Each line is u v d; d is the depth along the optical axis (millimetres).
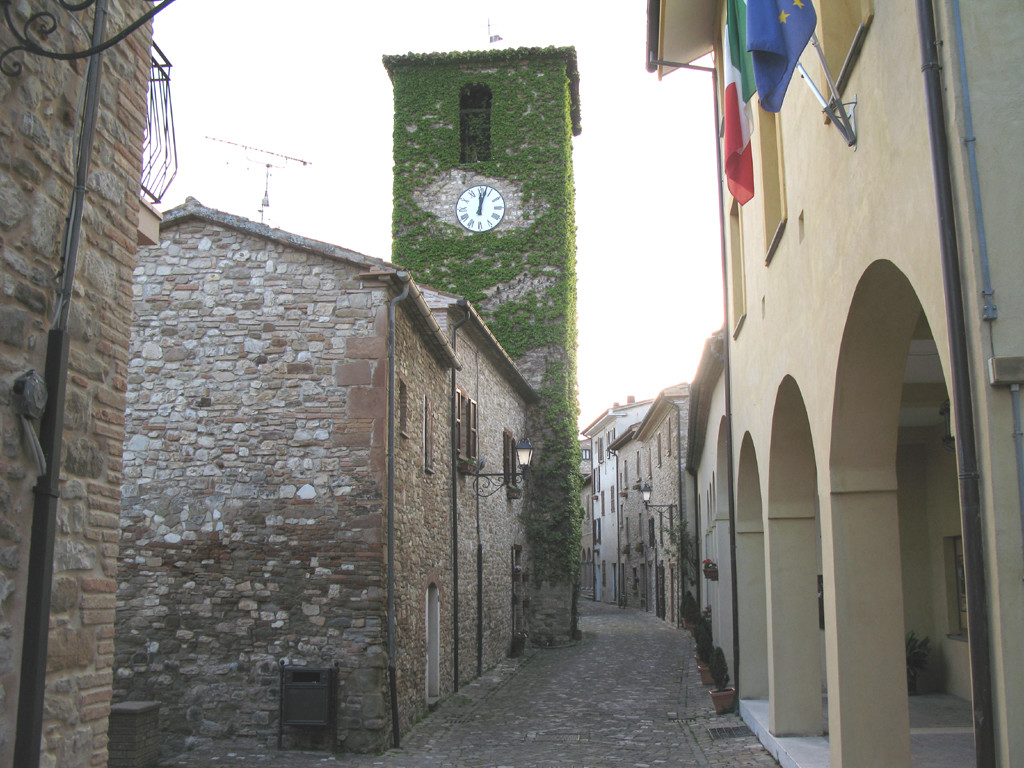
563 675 17812
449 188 26219
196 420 11547
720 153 12336
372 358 11461
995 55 3967
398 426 11961
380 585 10977
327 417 11391
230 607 11086
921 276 4371
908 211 4531
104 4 4695
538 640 23391
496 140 26422
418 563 12852
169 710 10922
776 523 9180
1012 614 3672
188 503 11367
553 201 25781
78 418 4754
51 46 4410
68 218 4527
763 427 9438
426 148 26547
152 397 11633
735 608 12023
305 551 11117
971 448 3859
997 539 3711
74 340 4746
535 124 26391
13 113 4129
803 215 7105
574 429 25078
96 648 4867
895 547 6266
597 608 42031
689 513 25484
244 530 11242
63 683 4570
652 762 9727
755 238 9773
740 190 6883
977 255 3850
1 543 3984
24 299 4195
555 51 26531
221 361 11641
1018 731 3617
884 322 5719
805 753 8242
